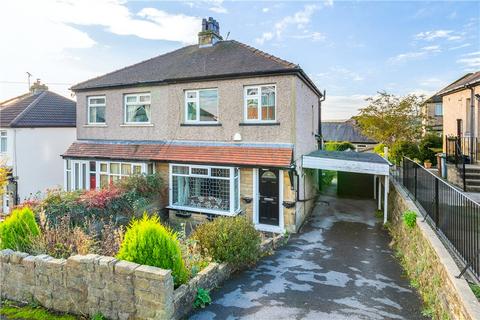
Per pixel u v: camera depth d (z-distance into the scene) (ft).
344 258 28.50
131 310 16.44
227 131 42.80
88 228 29.32
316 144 60.44
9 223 22.38
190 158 42.55
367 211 48.34
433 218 23.50
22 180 63.36
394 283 22.72
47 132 67.46
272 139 40.19
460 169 40.09
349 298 20.12
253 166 38.63
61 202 32.94
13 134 62.49
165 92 47.11
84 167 52.54
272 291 21.13
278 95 39.68
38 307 18.62
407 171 37.22
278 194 39.19
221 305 19.01
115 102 51.44
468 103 52.85
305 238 35.32
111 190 37.65
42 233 23.47
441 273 17.01
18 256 19.34
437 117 107.55
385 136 78.13
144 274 16.08
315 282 22.82
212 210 40.98
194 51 54.54
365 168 39.32
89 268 17.39
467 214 16.69
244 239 25.03
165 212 44.80
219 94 43.16
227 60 46.47
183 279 18.37
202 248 23.95
